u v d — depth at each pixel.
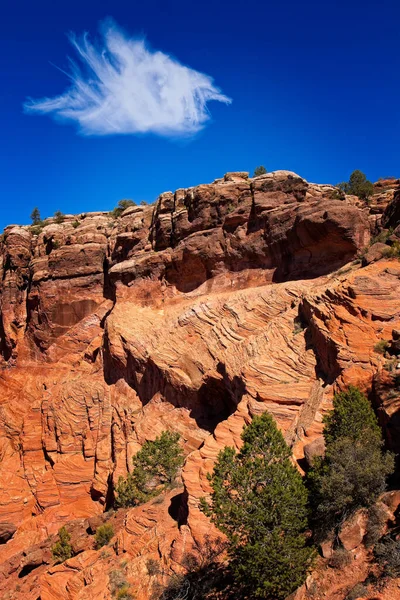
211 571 18.14
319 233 33.22
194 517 20.34
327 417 18.36
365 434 17.06
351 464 15.66
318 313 25.50
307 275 34.53
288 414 23.47
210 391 32.56
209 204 41.00
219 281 39.41
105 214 60.78
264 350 27.42
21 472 43.91
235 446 23.00
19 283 56.69
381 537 14.45
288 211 36.00
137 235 46.69
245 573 14.82
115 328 41.81
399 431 17.66
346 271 30.52
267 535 14.74
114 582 19.98
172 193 45.72
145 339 39.12
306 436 20.83
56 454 42.62
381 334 22.38
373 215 35.28
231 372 28.56
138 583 19.61
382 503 15.36
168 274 42.75
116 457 35.94
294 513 15.09
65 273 51.03
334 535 15.45
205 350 33.75
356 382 21.20
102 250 51.44
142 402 38.19
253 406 24.30
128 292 44.28
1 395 52.12
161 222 44.03
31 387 49.31
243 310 33.88
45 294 51.19
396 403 18.52
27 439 44.84
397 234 28.11
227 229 39.72
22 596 27.30
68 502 39.47
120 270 44.94
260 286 36.81
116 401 40.41
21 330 55.00
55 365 49.25
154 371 37.00
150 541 21.59
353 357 22.11
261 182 38.75
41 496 40.22
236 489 15.96
